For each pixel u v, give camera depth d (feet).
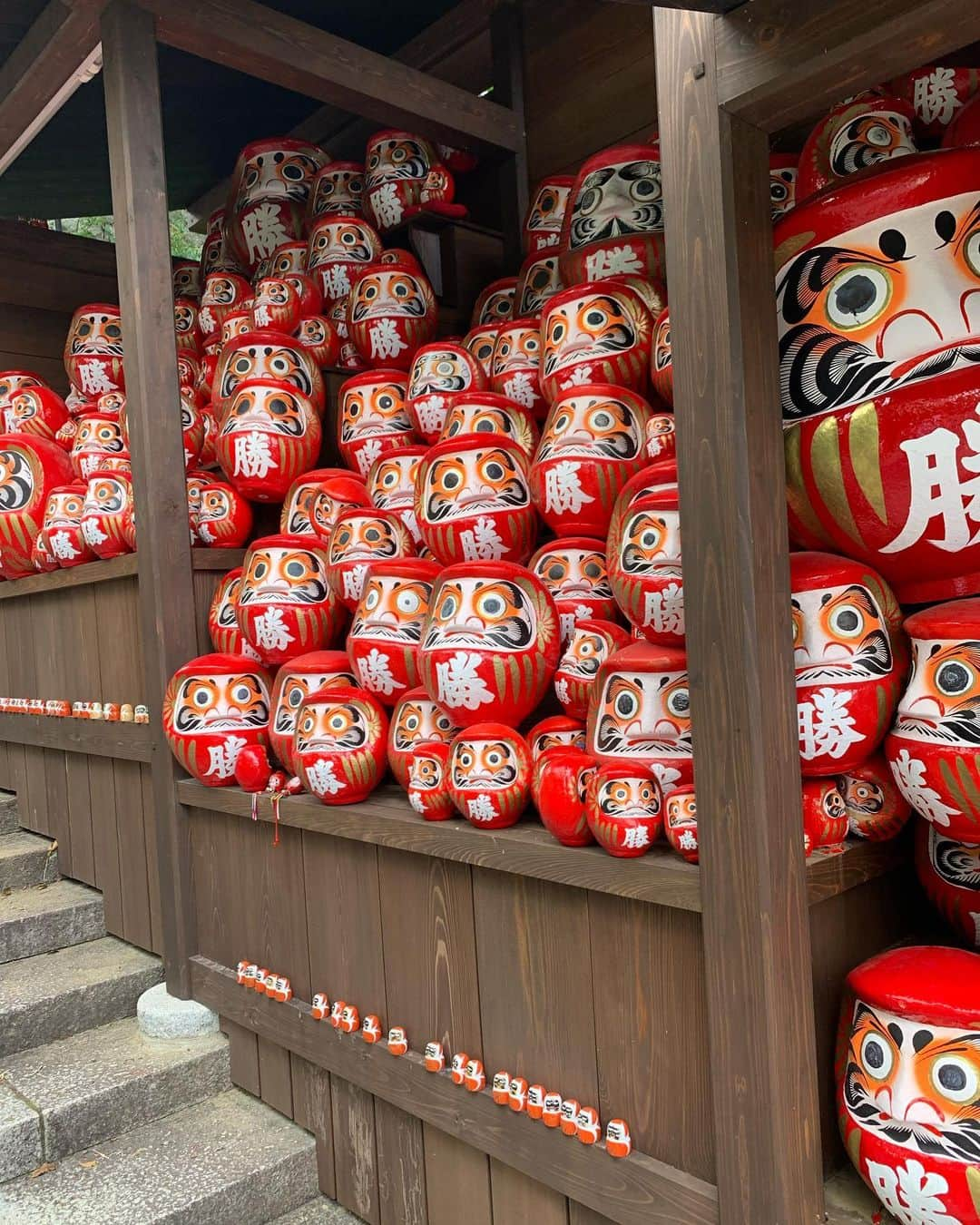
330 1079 7.50
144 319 8.46
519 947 5.78
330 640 8.15
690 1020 4.87
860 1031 4.68
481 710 6.04
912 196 4.76
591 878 5.14
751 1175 4.44
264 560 7.86
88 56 9.06
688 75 4.38
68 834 10.96
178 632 8.57
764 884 4.32
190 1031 8.57
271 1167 7.35
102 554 9.66
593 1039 5.39
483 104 10.68
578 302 6.89
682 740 5.15
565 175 9.52
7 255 14.03
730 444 4.33
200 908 8.75
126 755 9.51
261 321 9.28
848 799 5.34
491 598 5.98
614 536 5.49
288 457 8.59
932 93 6.23
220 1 8.53
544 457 6.47
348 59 9.38
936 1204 4.25
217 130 14.33
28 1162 7.35
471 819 5.87
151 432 8.46
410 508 7.73
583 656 6.01
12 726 11.77
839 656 4.95
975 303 4.73
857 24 3.76
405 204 10.62
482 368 8.39
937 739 4.62
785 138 7.90
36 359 14.40
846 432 4.86
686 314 4.47
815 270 4.98
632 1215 5.11
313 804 7.18
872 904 5.59
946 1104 4.29
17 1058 8.39
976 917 5.35
